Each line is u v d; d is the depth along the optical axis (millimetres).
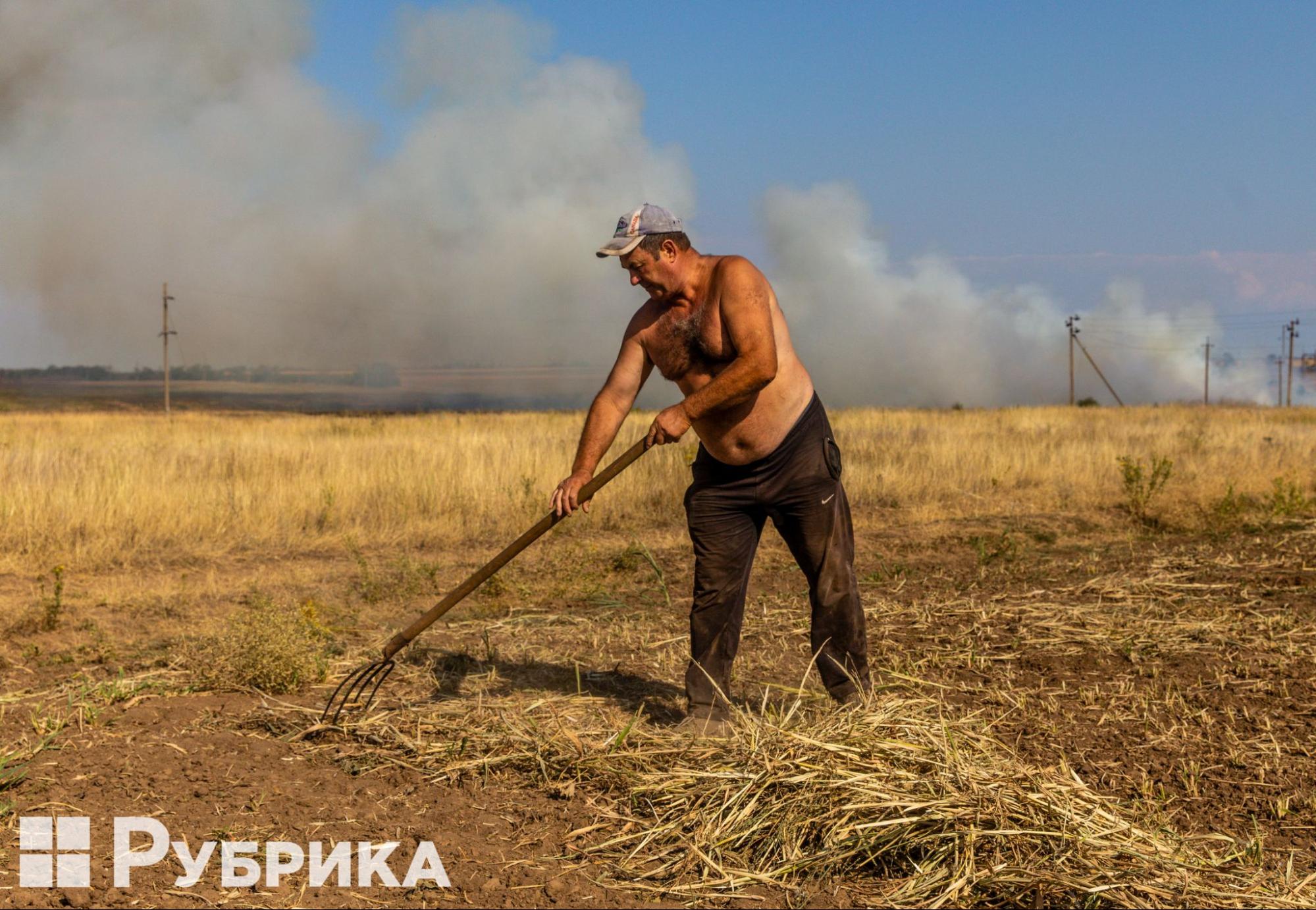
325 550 10172
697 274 4293
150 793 3873
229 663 5309
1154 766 4312
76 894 3088
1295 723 4855
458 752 4250
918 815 3344
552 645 6320
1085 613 7020
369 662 5789
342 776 4102
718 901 3143
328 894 3143
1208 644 6270
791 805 3496
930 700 4523
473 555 10016
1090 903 2986
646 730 4410
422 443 16609
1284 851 3541
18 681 5531
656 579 8695
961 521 12281
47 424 34469
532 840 3525
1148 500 12594
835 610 4555
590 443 4422
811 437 4469
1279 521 11734
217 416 44938
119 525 10352
